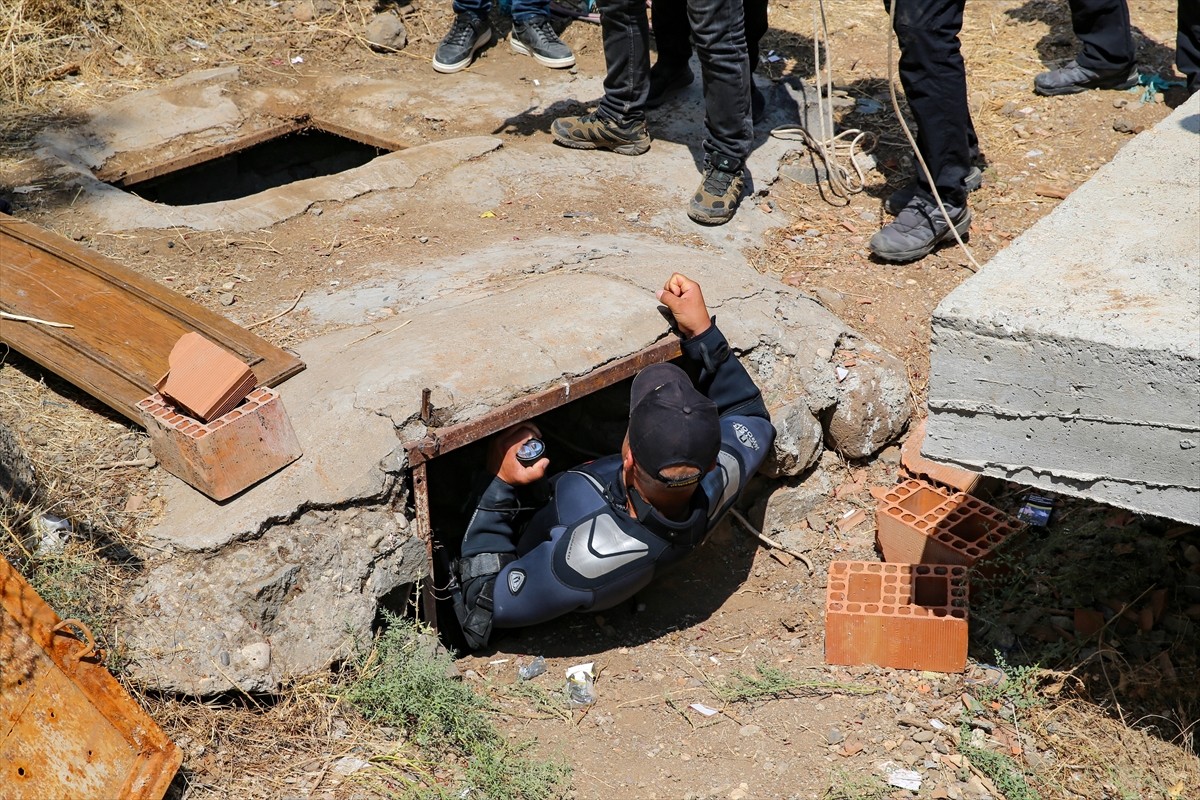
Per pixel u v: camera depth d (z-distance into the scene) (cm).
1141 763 278
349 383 323
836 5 702
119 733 242
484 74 613
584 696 311
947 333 257
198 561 281
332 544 293
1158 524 337
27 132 524
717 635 343
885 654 313
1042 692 301
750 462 332
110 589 279
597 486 320
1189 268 260
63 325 347
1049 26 654
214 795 257
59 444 316
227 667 273
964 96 430
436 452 310
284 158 596
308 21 661
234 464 288
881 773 280
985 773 279
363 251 434
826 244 464
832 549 376
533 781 271
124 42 610
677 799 274
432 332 348
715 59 438
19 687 224
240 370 288
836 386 384
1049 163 520
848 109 570
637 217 465
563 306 361
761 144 528
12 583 225
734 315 380
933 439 272
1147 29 636
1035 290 259
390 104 576
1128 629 312
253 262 425
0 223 407
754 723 299
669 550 310
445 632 340
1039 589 326
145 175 516
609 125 508
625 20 480
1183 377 230
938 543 333
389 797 263
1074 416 249
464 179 489
